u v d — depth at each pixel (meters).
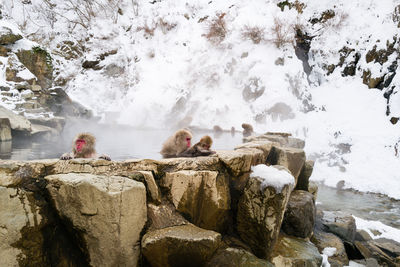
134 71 18.05
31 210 2.47
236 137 10.34
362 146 10.29
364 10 14.47
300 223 4.03
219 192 3.29
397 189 8.34
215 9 19.11
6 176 2.39
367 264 4.41
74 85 16.84
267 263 3.04
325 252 4.30
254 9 17.80
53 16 19.77
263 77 14.53
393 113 10.51
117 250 2.58
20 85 10.32
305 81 14.58
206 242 2.74
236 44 16.83
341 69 14.07
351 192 8.71
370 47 12.98
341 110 12.45
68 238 2.68
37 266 2.47
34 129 7.87
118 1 20.91
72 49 18.70
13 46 12.21
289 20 16.08
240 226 3.47
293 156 4.64
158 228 2.90
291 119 13.45
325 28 15.27
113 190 2.58
